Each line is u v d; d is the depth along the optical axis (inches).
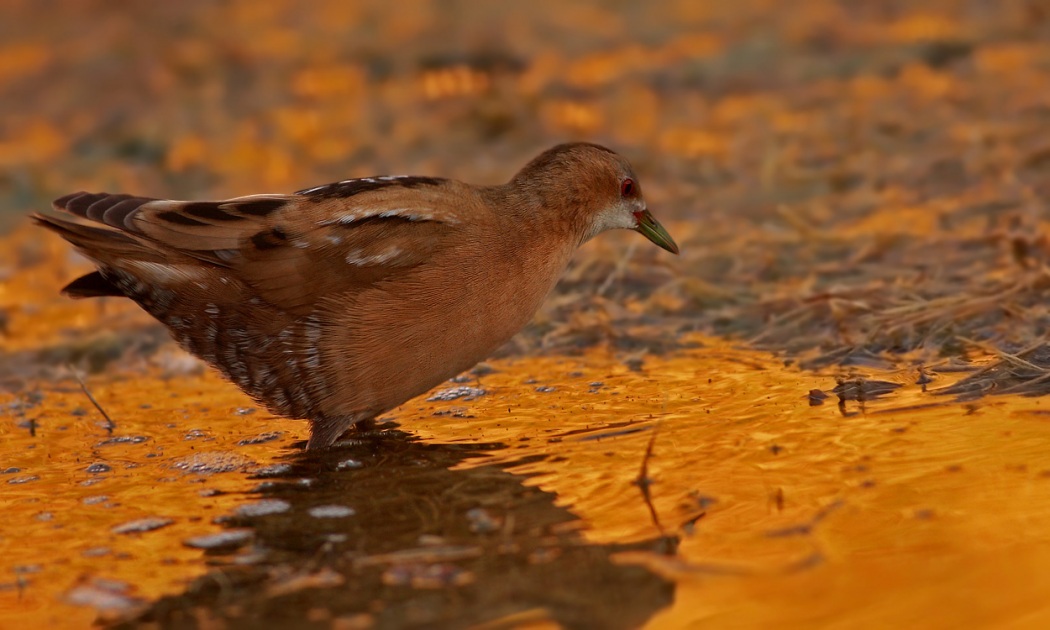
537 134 735.7
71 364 478.3
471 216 382.3
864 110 717.9
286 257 369.7
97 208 376.8
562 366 453.7
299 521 319.6
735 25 900.6
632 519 305.4
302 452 380.5
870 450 339.6
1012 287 462.9
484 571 281.9
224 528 316.5
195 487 349.7
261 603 272.1
